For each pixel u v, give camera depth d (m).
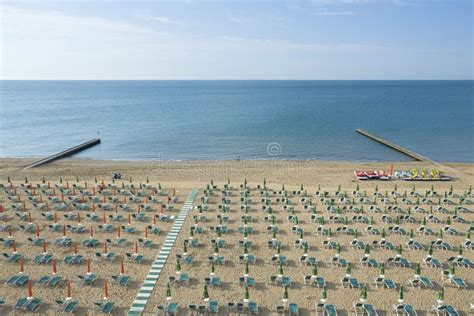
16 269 25.06
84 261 26.17
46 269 25.08
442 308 20.20
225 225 32.38
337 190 42.59
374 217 34.25
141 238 29.91
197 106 165.38
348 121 110.81
